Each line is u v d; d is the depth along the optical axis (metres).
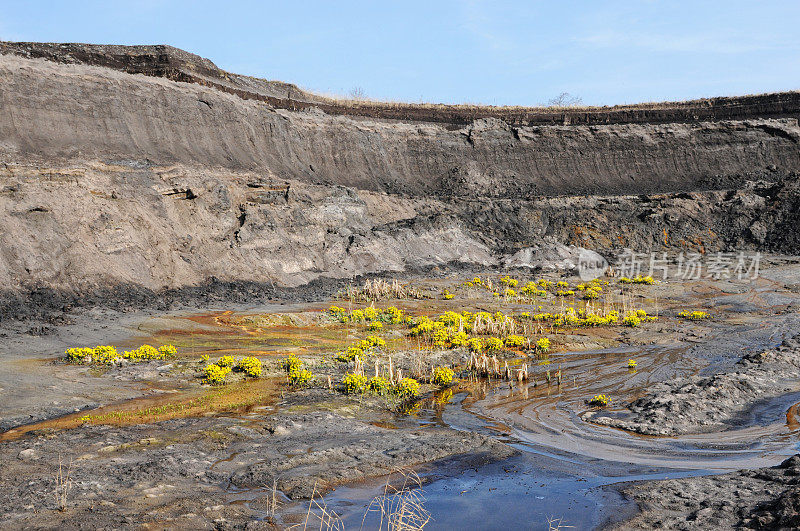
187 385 20.14
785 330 31.41
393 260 50.09
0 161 34.88
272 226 43.69
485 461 13.98
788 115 73.56
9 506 10.17
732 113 74.75
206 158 49.53
